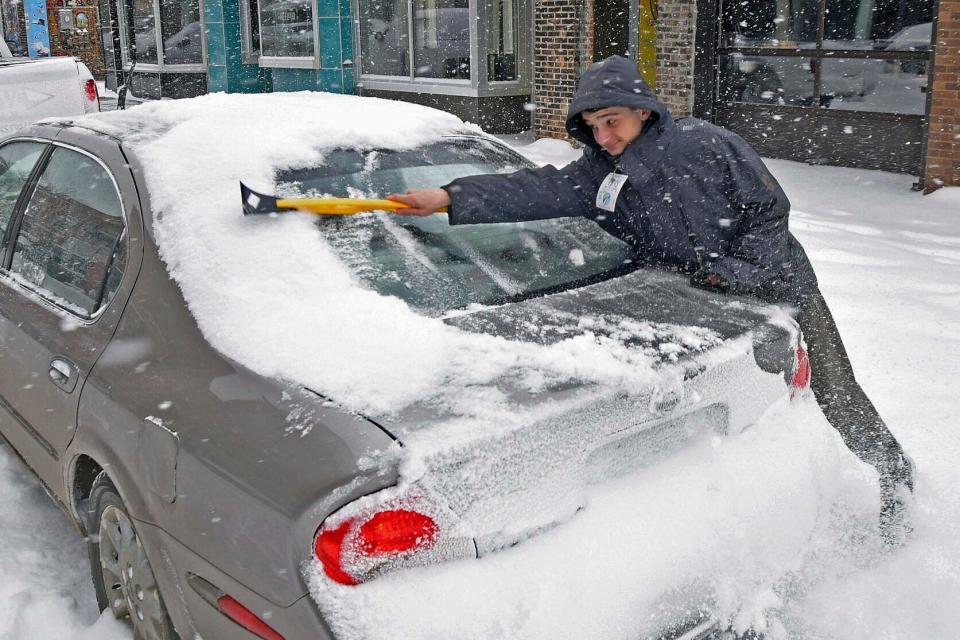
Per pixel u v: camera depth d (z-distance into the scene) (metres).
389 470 1.84
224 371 2.23
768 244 2.82
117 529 2.61
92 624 2.82
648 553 2.06
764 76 11.15
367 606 1.80
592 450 2.06
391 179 2.91
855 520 2.72
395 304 2.38
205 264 2.45
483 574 1.88
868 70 10.16
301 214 2.61
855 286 5.92
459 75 14.17
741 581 2.19
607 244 3.08
